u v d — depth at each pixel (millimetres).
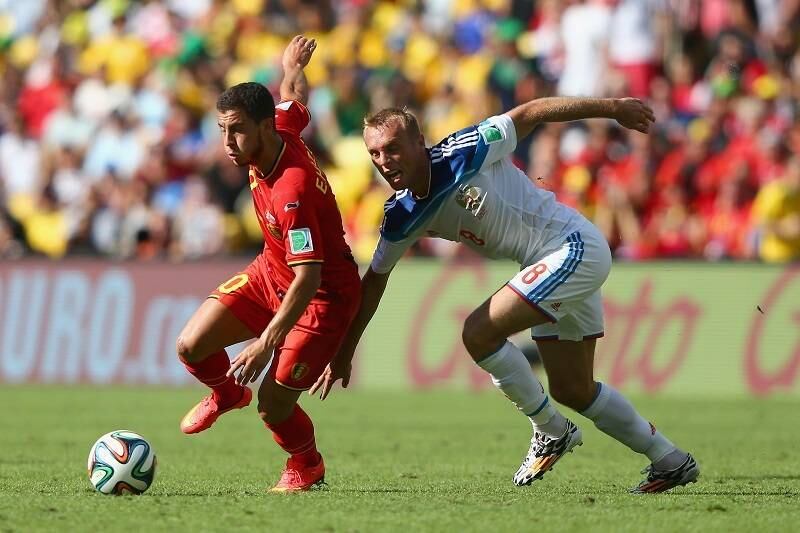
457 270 46406
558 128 52688
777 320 43500
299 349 20672
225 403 21875
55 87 65312
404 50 61781
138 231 54562
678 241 49406
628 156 51656
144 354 48688
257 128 19562
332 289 20734
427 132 56719
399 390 46656
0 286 50250
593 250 20688
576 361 21234
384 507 18938
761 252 48375
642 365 44656
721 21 58188
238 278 21469
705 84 56812
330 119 58312
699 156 51312
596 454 28953
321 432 34062
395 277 47281
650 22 57969
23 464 26375
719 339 44000
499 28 59250
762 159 50375
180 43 65625
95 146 60625
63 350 49562
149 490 21484
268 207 20125
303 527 17016
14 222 56156
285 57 22906
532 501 19766
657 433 21391
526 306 20438
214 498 20078
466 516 18000
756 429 34344
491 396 44562
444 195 20328
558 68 58656
